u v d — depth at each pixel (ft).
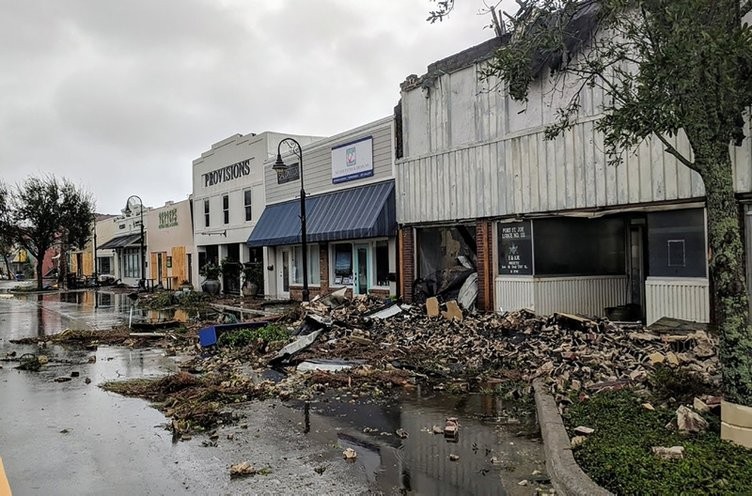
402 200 57.77
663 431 18.44
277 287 85.92
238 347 43.73
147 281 132.16
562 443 17.94
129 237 151.53
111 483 18.15
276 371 35.24
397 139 58.34
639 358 29.25
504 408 25.12
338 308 53.47
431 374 32.04
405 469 18.47
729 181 17.98
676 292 36.32
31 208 150.10
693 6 15.96
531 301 44.37
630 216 45.19
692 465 15.24
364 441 21.39
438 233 54.80
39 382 34.22
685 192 34.83
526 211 44.78
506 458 19.13
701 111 17.84
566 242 45.44
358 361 35.42
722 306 17.85
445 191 52.54
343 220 63.41
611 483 14.93
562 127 28.09
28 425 24.90
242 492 17.04
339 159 68.13
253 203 91.20
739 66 17.19
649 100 17.94
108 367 39.09
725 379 17.75
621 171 38.32
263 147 87.81
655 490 14.01
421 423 23.36
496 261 48.21
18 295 134.21
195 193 113.70
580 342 33.76
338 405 26.63
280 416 25.11
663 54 16.96
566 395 24.18
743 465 15.16
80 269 204.74
